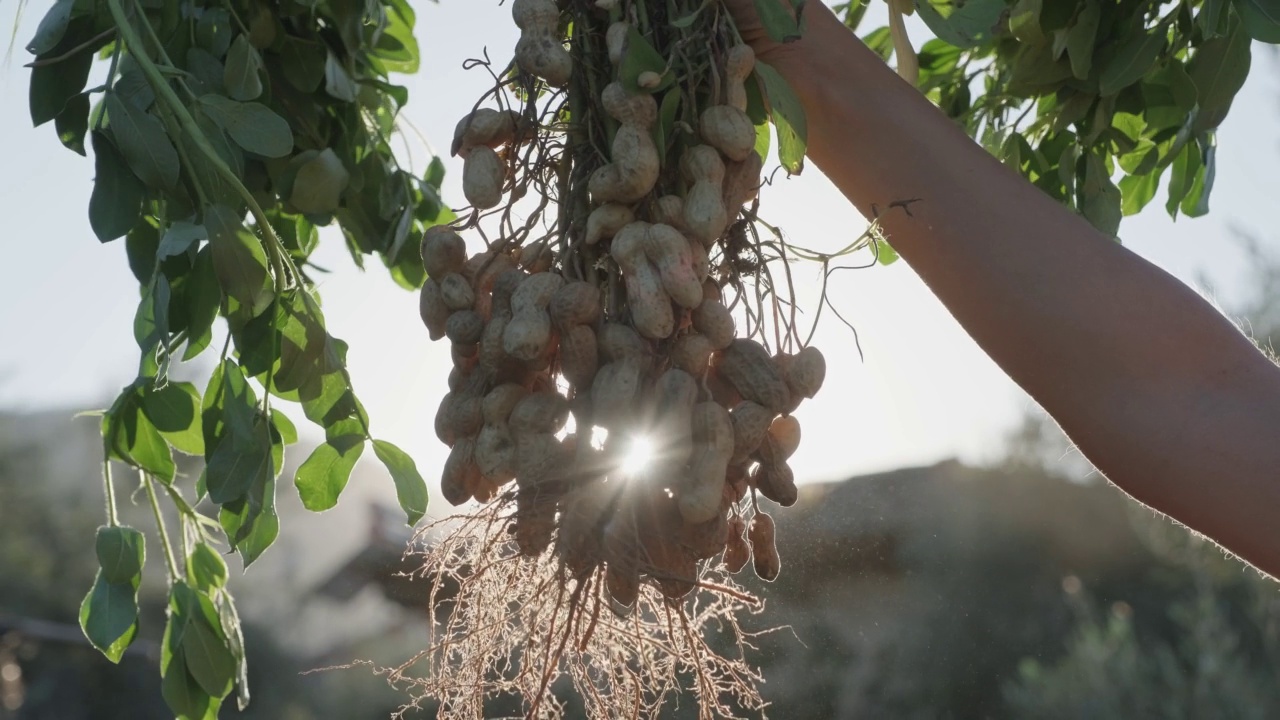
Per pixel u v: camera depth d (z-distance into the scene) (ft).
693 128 2.39
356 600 16.81
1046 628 17.37
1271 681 16.12
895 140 2.53
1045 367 2.46
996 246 2.46
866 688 8.52
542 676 2.35
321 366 2.82
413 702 2.54
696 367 2.28
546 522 2.31
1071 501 18.03
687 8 2.46
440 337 2.43
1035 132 3.69
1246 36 3.13
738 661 2.48
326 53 3.27
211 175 2.77
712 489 2.21
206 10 3.07
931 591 10.41
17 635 24.27
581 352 2.29
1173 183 3.60
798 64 2.57
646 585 2.50
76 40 2.93
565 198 2.43
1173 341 2.42
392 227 3.44
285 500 19.58
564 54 2.37
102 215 2.80
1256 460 2.36
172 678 3.00
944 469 18.01
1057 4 3.30
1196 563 17.47
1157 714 15.69
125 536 2.95
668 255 2.26
